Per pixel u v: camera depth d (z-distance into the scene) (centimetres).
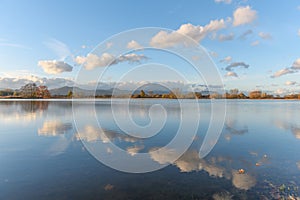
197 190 595
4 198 555
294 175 695
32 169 761
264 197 551
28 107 3844
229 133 1450
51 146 1088
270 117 2405
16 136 1328
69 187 617
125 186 624
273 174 705
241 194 568
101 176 698
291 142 1167
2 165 803
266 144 1129
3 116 2420
